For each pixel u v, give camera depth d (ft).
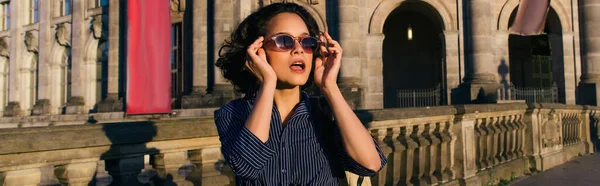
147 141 13.97
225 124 7.95
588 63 73.61
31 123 78.02
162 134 14.24
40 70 103.96
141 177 17.02
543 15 60.64
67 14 102.17
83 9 96.32
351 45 70.38
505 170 32.17
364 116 19.47
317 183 7.75
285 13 8.01
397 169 22.04
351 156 7.81
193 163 15.62
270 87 7.21
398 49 100.12
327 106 8.44
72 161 12.69
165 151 14.61
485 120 31.22
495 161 31.86
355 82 70.28
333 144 8.16
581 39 75.05
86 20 96.17
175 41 84.38
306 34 7.77
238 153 7.25
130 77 48.49
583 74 74.28
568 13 75.92
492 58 72.02
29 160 11.79
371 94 72.54
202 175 15.28
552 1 75.46
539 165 36.73
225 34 73.92
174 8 82.64
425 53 99.30
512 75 99.50
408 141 22.68
